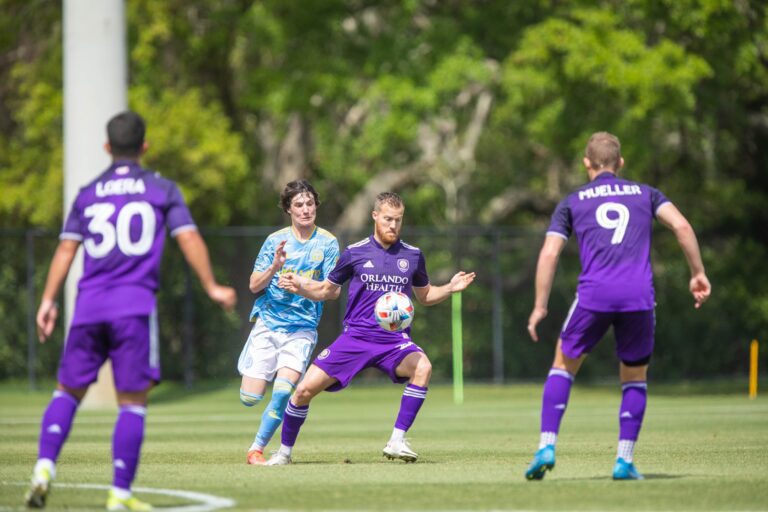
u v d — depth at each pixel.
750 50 93.38
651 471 29.08
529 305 99.06
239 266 96.31
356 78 101.06
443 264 103.12
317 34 102.00
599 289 25.97
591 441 42.03
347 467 31.02
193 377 94.69
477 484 25.98
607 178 26.86
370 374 96.81
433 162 116.62
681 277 104.12
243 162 103.19
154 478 27.88
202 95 113.81
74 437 46.56
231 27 108.81
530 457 34.81
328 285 32.34
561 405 26.36
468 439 44.19
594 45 88.88
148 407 75.94
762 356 104.06
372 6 105.12
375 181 115.38
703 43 93.25
